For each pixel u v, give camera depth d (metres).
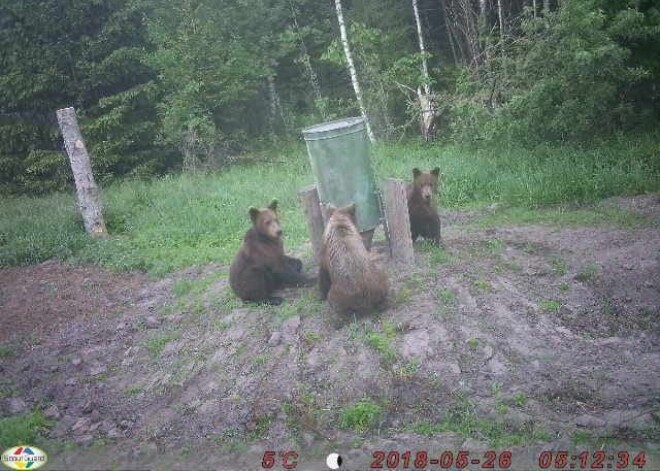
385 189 6.43
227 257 8.45
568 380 4.78
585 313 5.66
